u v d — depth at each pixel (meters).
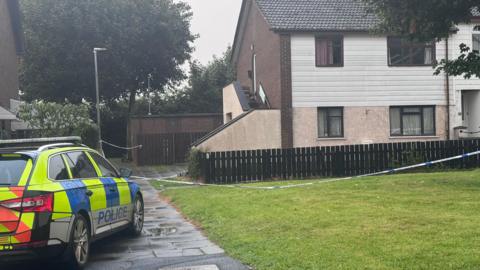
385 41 24.88
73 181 7.54
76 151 8.24
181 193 15.48
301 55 24.22
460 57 14.43
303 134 24.31
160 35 40.44
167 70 42.75
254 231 8.89
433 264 6.08
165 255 8.02
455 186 12.77
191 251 8.21
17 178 6.74
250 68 30.05
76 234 7.24
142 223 10.13
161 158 31.52
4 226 6.50
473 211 9.27
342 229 8.27
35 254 6.57
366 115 24.80
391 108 25.11
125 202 9.21
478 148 20.59
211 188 16.28
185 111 47.44
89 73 37.91
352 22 24.58
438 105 25.38
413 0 13.56
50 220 6.66
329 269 6.18
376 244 7.15
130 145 35.78
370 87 24.80
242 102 25.94
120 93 42.12
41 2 37.75
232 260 7.39
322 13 24.94
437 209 9.59
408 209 9.70
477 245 6.82
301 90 24.27
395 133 25.14
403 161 20.34
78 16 37.00
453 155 20.48
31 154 7.04
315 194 12.44
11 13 28.44
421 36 14.52
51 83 38.25
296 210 10.33
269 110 24.06
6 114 22.19
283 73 24.09
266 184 16.52
